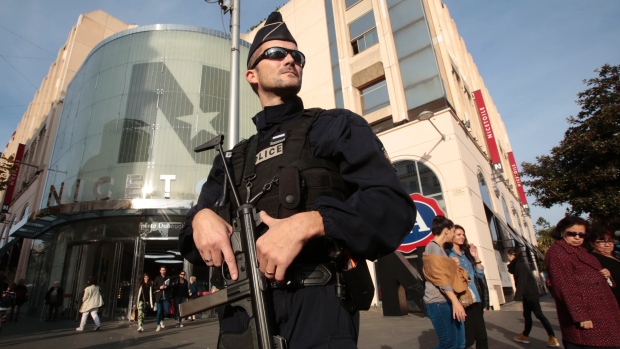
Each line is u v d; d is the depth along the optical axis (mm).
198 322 11359
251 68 1484
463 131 13023
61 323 11547
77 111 15953
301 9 18969
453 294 3074
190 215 1412
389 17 14836
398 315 9219
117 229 13250
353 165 994
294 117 1287
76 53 23141
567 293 2785
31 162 24203
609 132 11188
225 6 7293
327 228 867
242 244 978
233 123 6527
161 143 14055
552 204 12586
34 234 15664
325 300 928
